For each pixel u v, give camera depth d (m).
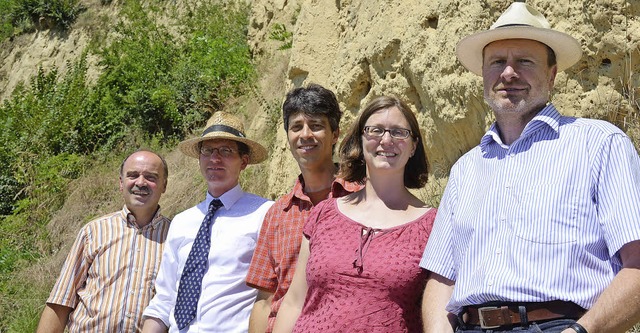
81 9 22.25
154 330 4.58
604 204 2.88
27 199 12.79
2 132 15.13
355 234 3.49
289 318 3.66
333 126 4.26
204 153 4.64
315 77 8.09
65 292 5.04
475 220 3.10
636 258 2.78
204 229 4.49
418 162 3.79
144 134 13.72
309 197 4.19
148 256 5.04
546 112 3.14
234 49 12.91
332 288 3.41
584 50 4.74
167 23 17.47
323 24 8.22
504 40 3.29
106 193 12.24
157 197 5.16
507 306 2.89
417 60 5.92
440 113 5.68
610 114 4.67
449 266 3.28
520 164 3.08
